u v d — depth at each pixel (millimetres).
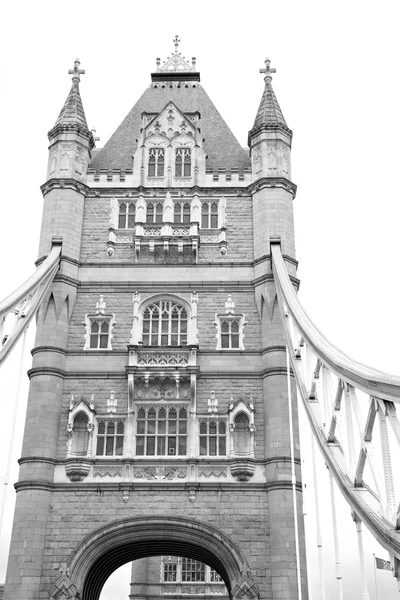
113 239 46906
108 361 43062
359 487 24844
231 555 38281
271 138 49562
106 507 39438
